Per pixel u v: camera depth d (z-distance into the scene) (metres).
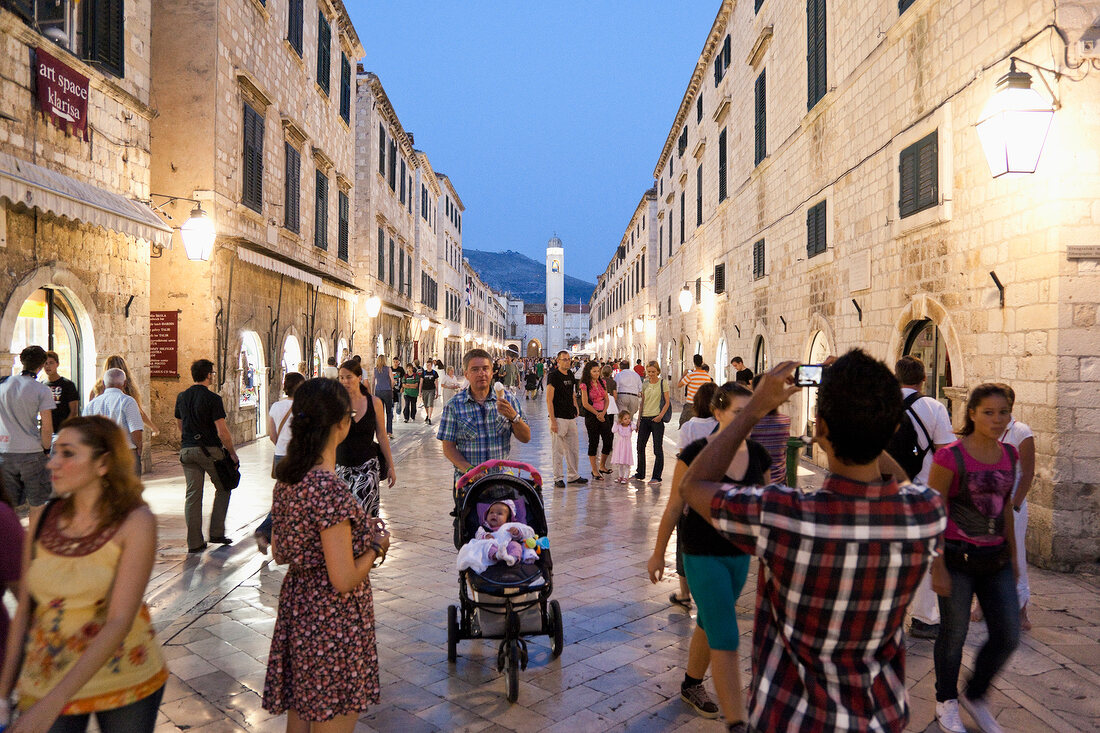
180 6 14.01
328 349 22.69
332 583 2.99
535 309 138.00
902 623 1.99
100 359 10.34
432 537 8.43
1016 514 5.26
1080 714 4.10
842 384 1.91
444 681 4.62
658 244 39.44
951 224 8.70
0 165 7.58
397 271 33.81
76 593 2.53
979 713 3.80
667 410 12.30
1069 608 5.82
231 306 15.02
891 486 1.95
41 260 9.08
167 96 14.02
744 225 20.14
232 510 9.27
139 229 9.98
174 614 5.72
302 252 19.77
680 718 4.12
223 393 14.62
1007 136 6.45
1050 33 6.86
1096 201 6.77
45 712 2.27
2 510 2.83
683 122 30.59
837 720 1.86
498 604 4.55
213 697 4.36
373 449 6.63
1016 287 7.38
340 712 3.04
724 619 3.54
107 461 2.59
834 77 12.84
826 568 1.86
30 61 8.75
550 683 4.58
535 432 20.77
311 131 20.53
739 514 1.98
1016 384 7.37
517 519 5.13
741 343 20.53
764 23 17.89
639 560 7.47
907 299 9.96
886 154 10.60
